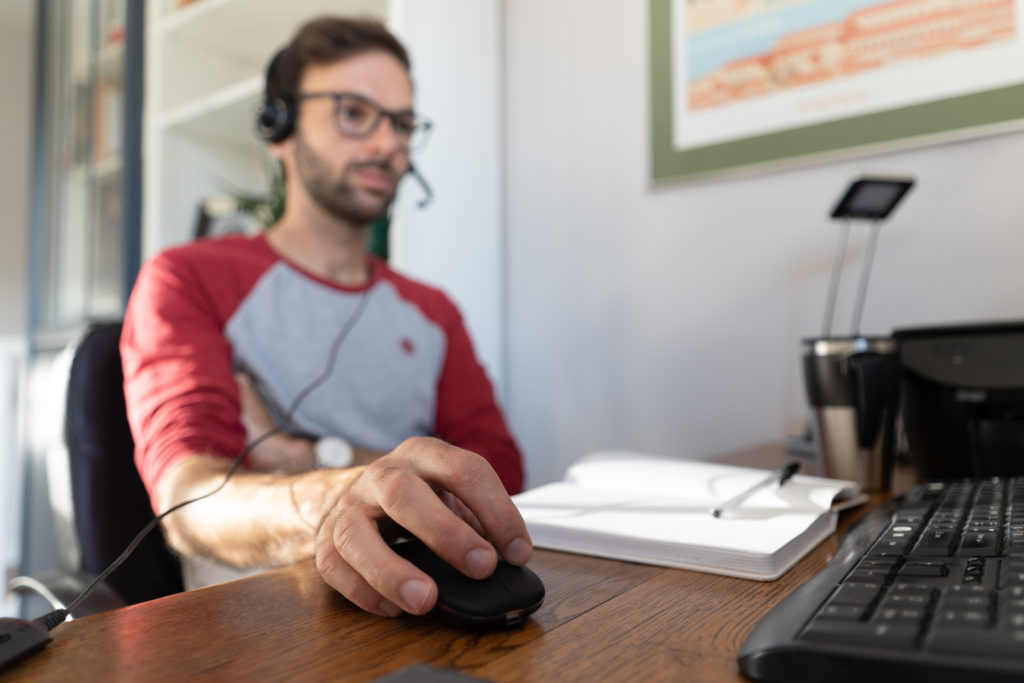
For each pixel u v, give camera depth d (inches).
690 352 51.3
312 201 42.6
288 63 43.0
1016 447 28.0
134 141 73.3
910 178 35.0
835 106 45.5
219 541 21.8
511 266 60.4
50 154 87.4
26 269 111.1
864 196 36.5
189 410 29.6
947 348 30.4
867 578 13.0
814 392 27.9
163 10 73.7
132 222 72.6
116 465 32.7
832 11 45.6
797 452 38.7
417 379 43.9
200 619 13.8
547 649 12.2
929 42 42.5
